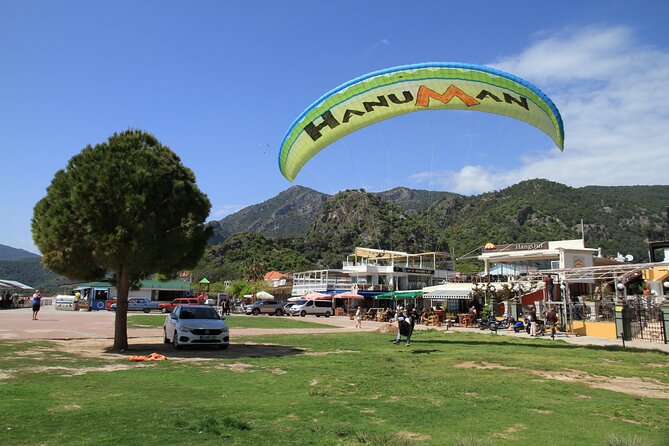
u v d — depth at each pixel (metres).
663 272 38.09
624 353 16.80
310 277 69.56
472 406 8.33
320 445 5.95
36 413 7.09
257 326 31.38
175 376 10.96
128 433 6.22
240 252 129.75
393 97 18.22
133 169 14.88
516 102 17.69
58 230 14.42
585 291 38.28
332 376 11.21
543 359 14.76
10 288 65.19
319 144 19.91
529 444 6.21
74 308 51.12
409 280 65.19
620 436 6.52
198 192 16.47
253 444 5.93
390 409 7.98
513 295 35.78
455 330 29.41
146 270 15.59
